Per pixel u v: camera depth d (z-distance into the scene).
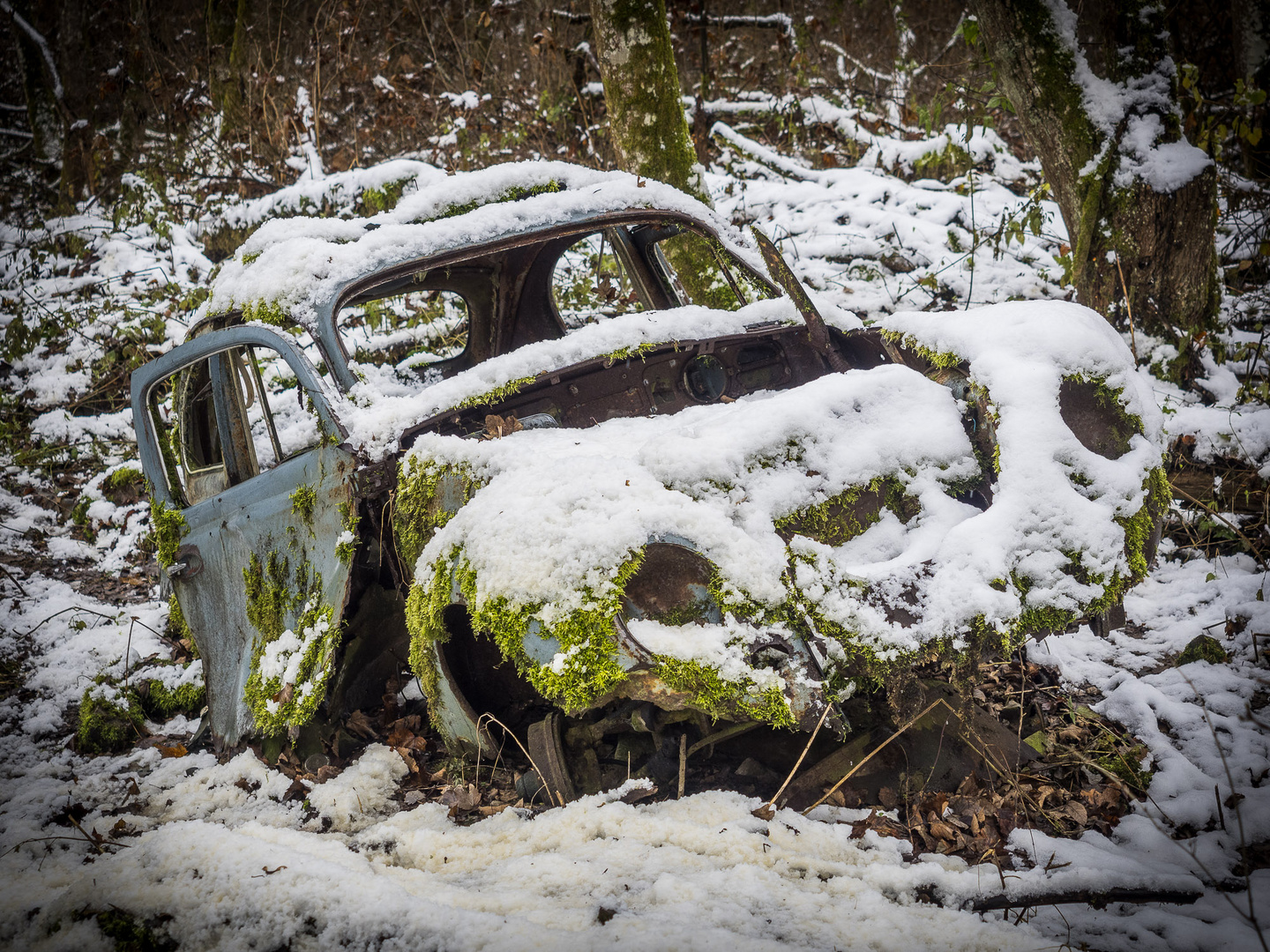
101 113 12.05
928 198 8.16
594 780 2.85
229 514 3.68
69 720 4.02
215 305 3.86
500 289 4.50
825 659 2.50
